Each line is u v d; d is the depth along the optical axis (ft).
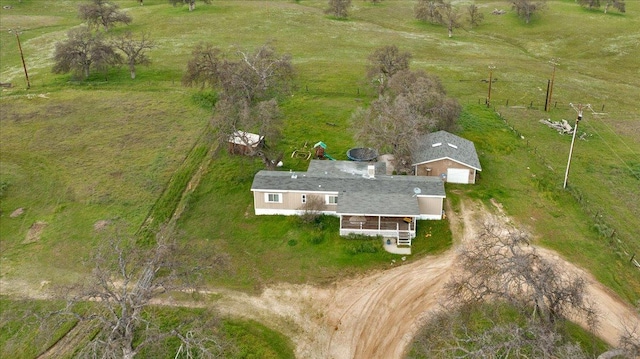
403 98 150.61
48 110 189.98
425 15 338.95
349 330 90.12
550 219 119.44
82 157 153.69
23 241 114.93
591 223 116.88
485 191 131.54
